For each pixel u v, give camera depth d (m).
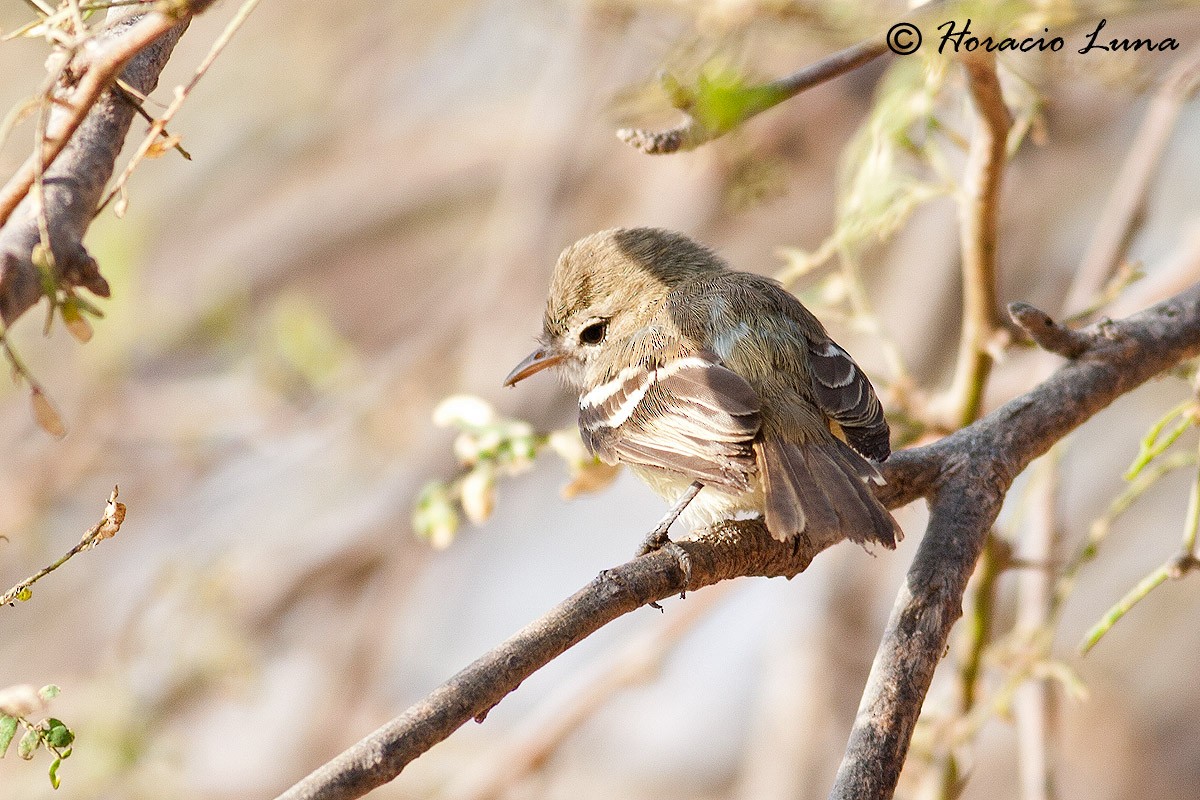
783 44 7.73
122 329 13.66
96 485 14.84
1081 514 15.48
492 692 4.89
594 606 5.32
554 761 15.16
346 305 16.45
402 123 16.78
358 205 16.53
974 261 7.69
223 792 14.20
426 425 14.37
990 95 6.82
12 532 14.30
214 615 13.49
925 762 8.80
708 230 14.65
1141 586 6.54
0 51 14.35
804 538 6.12
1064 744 14.92
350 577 14.50
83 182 4.46
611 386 7.54
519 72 16.72
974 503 6.05
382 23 16.23
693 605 11.25
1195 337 6.89
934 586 5.62
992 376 10.89
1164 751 14.95
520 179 14.57
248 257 16.20
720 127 5.82
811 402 7.00
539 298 14.23
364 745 4.65
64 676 14.62
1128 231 9.99
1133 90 8.23
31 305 4.21
